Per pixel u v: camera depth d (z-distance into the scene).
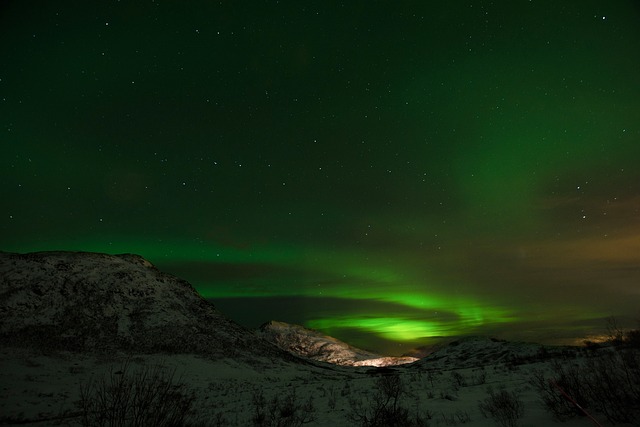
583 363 11.12
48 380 18.81
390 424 6.64
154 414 6.02
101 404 6.30
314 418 8.33
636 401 5.02
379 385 14.98
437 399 9.36
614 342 8.85
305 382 24.12
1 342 26.06
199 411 10.20
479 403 7.79
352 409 9.06
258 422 8.16
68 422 9.09
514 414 6.06
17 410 11.30
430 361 56.75
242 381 26.27
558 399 5.98
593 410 5.32
